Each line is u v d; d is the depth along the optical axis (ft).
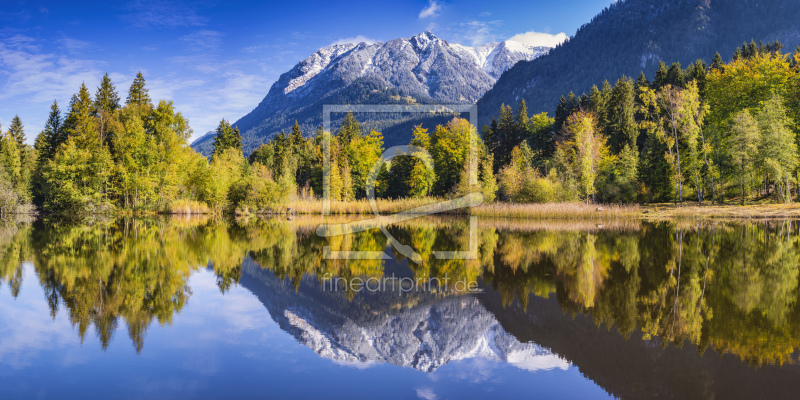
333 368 23.24
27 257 57.21
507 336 28.73
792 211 117.08
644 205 147.95
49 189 147.23
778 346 25.45
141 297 37.45
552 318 32.04
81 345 25.98
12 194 150.41
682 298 35.88
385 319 32.50
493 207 138.21
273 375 22.17
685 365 23.21
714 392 20.12
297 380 21.63
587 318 31.86
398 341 27.78
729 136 148.46
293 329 29.58
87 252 62.28
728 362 23.45
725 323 29.58
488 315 33.47
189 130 175.63
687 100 134.82
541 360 24.56
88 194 145.07
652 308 33.42
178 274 47.34
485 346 26.91
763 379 21.36
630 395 20.01
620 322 30.63
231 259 57.88
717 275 44.16
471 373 22.70
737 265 49.03
